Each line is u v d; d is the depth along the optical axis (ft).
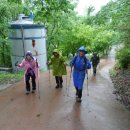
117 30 38.04
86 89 36.32
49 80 41.96
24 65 32.83
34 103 28.89
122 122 23.21
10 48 59.57
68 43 88.07
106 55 109.50
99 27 37.96
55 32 80.23
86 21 34.47
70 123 22.98
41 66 58.13
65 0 35.76
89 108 27.12
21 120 23.81
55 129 21.75
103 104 28.73
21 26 55.26
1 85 38.65
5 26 56.13
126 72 49.98
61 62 35.40
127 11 31.96
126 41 40.40
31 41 56.24
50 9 35.86
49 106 27.78
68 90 34.96
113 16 32.63
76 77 29.12
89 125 22.50
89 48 89.25
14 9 57.21
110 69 59.98
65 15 76.89
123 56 53.98
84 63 28.73
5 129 21.89
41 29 57.57
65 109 26.73
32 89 33.71
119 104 28.81
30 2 40.70
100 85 39.29
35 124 22.84
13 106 27.91
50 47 80.84
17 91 34.68
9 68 59.16
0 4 54.34
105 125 22.50
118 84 39.81
